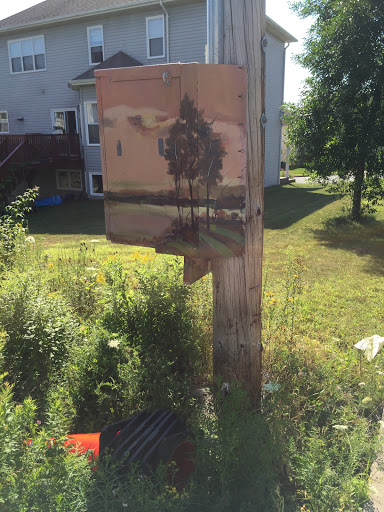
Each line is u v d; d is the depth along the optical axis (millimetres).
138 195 2381
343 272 6840
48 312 3635
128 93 2273
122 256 7867
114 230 2496
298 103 11016
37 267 5461
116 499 1765
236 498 2047
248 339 2787
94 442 2439
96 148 18359
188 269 2514
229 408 2453
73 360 3234
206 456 2123
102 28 17984
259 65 2420
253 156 2514
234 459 2090
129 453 2205
